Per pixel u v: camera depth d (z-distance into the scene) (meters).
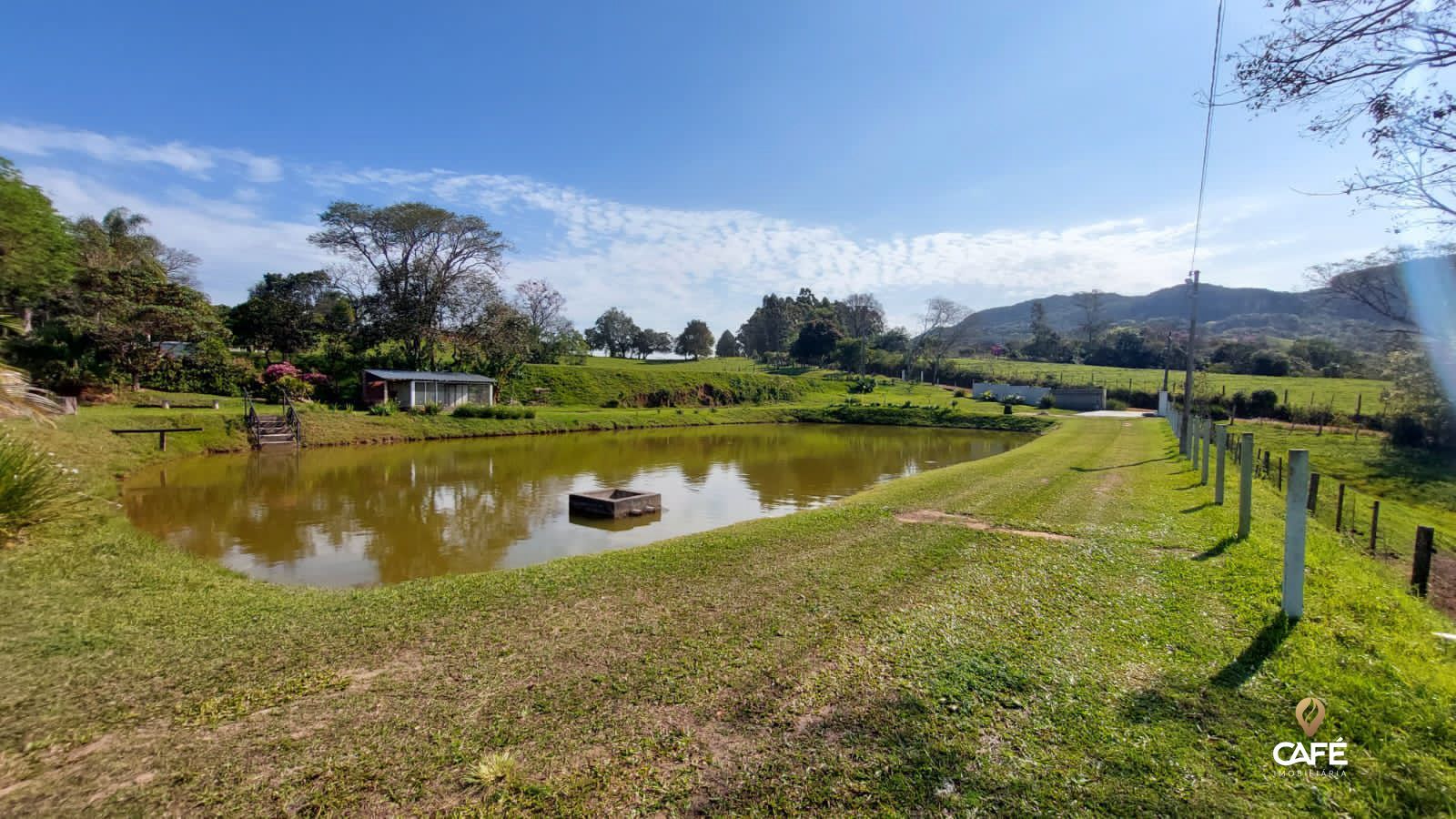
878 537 8.67
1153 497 11.59
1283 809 2.89
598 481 19.19
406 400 36.84
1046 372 66.94
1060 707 3.85
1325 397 35.09
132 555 7.86
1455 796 2.92
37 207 19.53
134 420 22.38
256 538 12.05
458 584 6.65
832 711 3.85
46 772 3.28
